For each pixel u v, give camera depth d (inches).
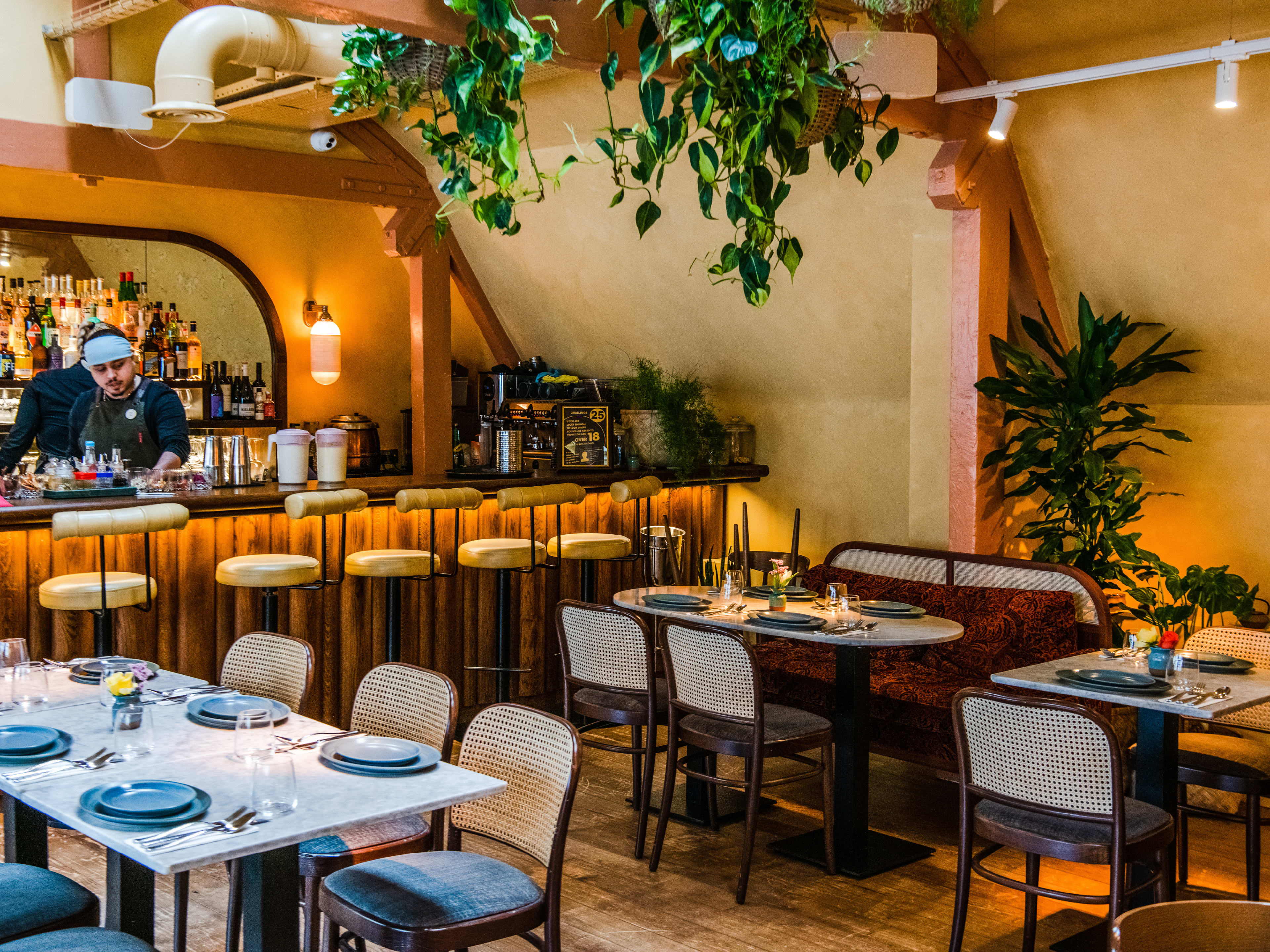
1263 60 182.4
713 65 98.0
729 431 305.3
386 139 284.7
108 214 288.5
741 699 165.2
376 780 104.0
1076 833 132.3
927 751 199.3
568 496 246.8
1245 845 190.1
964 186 213.2
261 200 312.5
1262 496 229.1
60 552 196.9
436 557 229.0
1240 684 152.2
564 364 341.1
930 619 192.2
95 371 213.5
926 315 238.8
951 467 231.0
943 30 143.9
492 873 113.3
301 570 206.8
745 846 163.5
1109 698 145.5
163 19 248.5
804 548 302.5
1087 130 210.1
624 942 149.6
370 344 345.7
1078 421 215.9
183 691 137.5
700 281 284.0
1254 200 200.2
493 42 102.1
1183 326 226.2
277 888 96.8
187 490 213.3
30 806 97.8
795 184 248.5
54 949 96.5
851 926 156.3
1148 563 230.5
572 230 294.7
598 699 189.0
